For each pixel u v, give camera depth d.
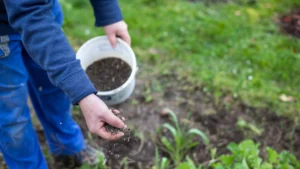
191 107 2.72
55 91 1.90
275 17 3.83
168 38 3.40
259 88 2.89
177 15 3.71
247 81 2.95
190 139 2.37
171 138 2.48
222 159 1.95
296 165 2.12
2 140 1.72
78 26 3.46
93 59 1.93
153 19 3.62
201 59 3.17
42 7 1.27
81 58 1.83
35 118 2.53
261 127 2.60
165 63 3.11
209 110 2.70
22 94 1.66
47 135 2.10
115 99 1.77
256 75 3.02
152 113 2.65
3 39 1.53
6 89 1.60
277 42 3.42
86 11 3.68
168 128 2.51
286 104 2.76
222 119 2.64
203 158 2.35
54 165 2.24
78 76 1.25
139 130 2.52
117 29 1.85
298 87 2.93
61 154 2.18
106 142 2.40
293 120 2.64
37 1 1.26
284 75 3.01
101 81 1.87
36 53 1.26
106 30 1.85
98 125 1.28
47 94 1.89
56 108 1.95
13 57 1.58
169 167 2.27
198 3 3.98
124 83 1.81
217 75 2.99
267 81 2.98
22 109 1.69
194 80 2.94
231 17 3.76
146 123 2.58
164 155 2.38
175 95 2.82
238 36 3.47
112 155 2.30
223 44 3.37
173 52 3.23
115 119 1.27
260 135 2.53
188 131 2.44
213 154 2.30
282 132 2.56
